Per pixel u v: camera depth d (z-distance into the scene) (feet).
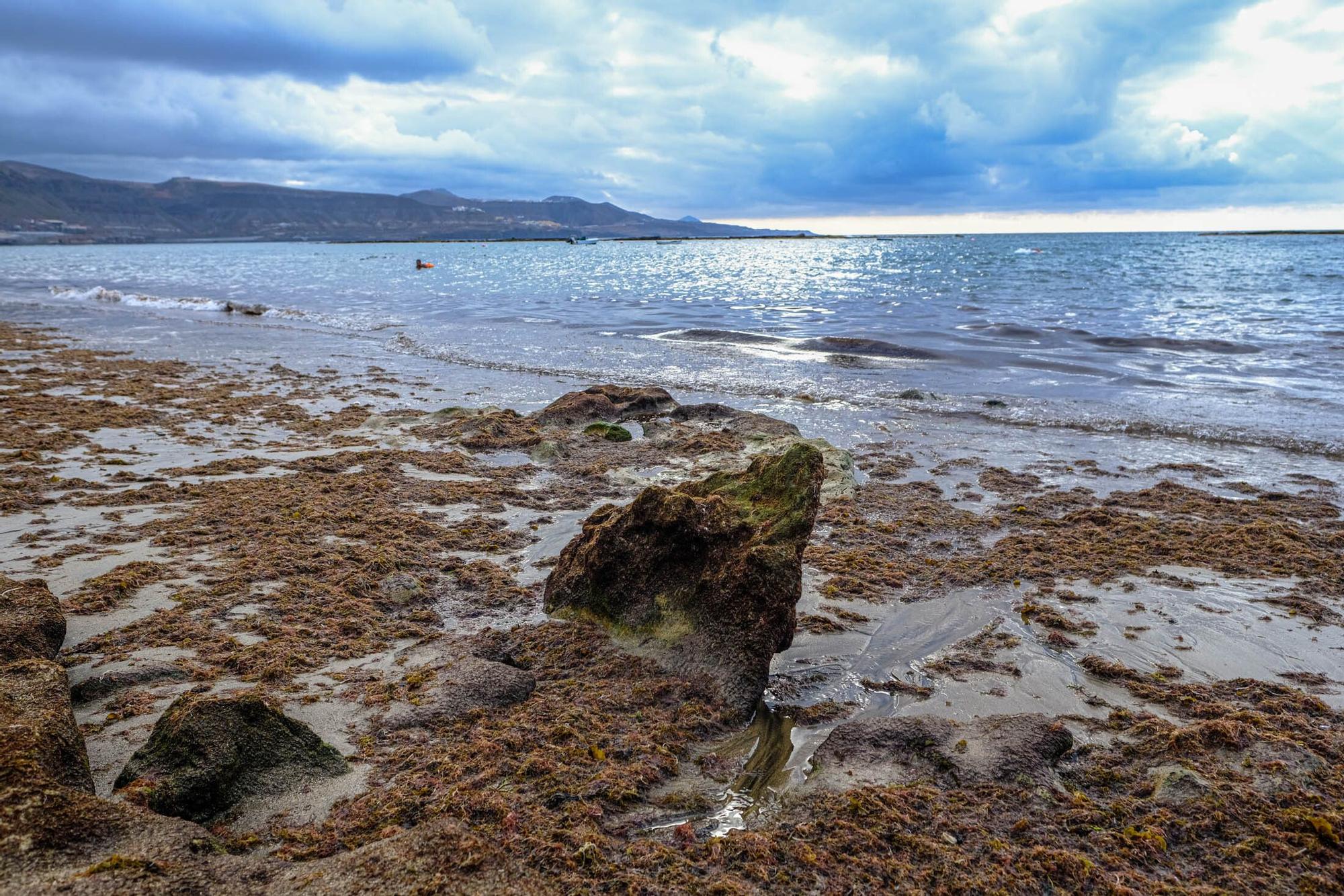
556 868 12.71
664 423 47.44
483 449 42.06
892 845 13.67
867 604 24.72
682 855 13.43
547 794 14.80
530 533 30.17
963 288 143.95
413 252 533.96
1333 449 41.16
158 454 39.55
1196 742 16.66
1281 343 73.97
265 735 15.07
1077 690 19.85
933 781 15.56
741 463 38.96
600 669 20.06
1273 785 15.28
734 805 15.37
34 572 24.88
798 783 16.10
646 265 269.44
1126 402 52.06
